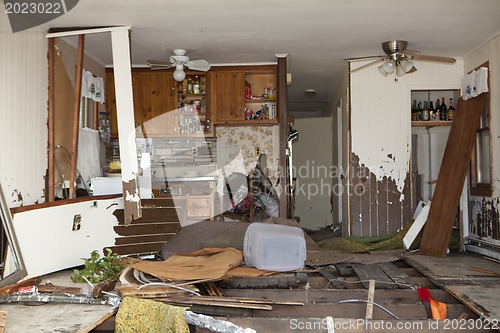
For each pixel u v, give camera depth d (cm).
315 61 625
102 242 414
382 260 445
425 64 609
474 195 563
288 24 464
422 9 420
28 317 257
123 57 457
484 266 424
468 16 439
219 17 441
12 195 390
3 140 379
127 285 322
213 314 285
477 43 539
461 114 570
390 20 452
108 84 636
